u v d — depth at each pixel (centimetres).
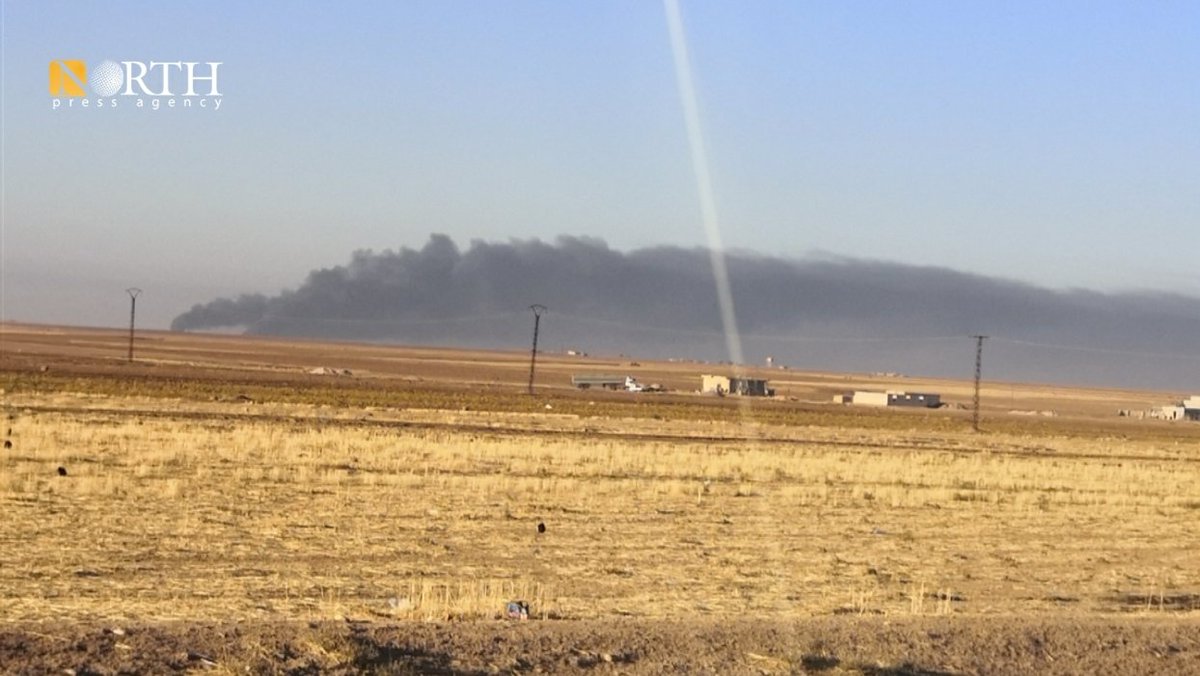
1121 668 1638
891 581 2519
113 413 6838
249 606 1823
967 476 5428
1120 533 3675
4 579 2011
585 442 6500
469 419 8612
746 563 2644
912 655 1593
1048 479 5572
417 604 1859
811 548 2969
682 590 2220
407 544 2678
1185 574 2908
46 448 4378
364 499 3491
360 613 1783
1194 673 1639
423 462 4781
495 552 2622
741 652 1528
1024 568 2844
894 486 4812
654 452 5812
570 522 3216
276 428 6222
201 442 5031
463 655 1416
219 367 19950
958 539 3316
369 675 1310
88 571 2142
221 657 1325
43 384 10481
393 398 12088
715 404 15912
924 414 17650
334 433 6116
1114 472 6194
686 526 3262
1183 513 4419
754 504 3912
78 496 3206
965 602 2278
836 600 2188
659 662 1460
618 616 1842
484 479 4119
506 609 1816
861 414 15388
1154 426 18562
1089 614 2169
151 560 2303
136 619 1627
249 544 2562
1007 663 1612
